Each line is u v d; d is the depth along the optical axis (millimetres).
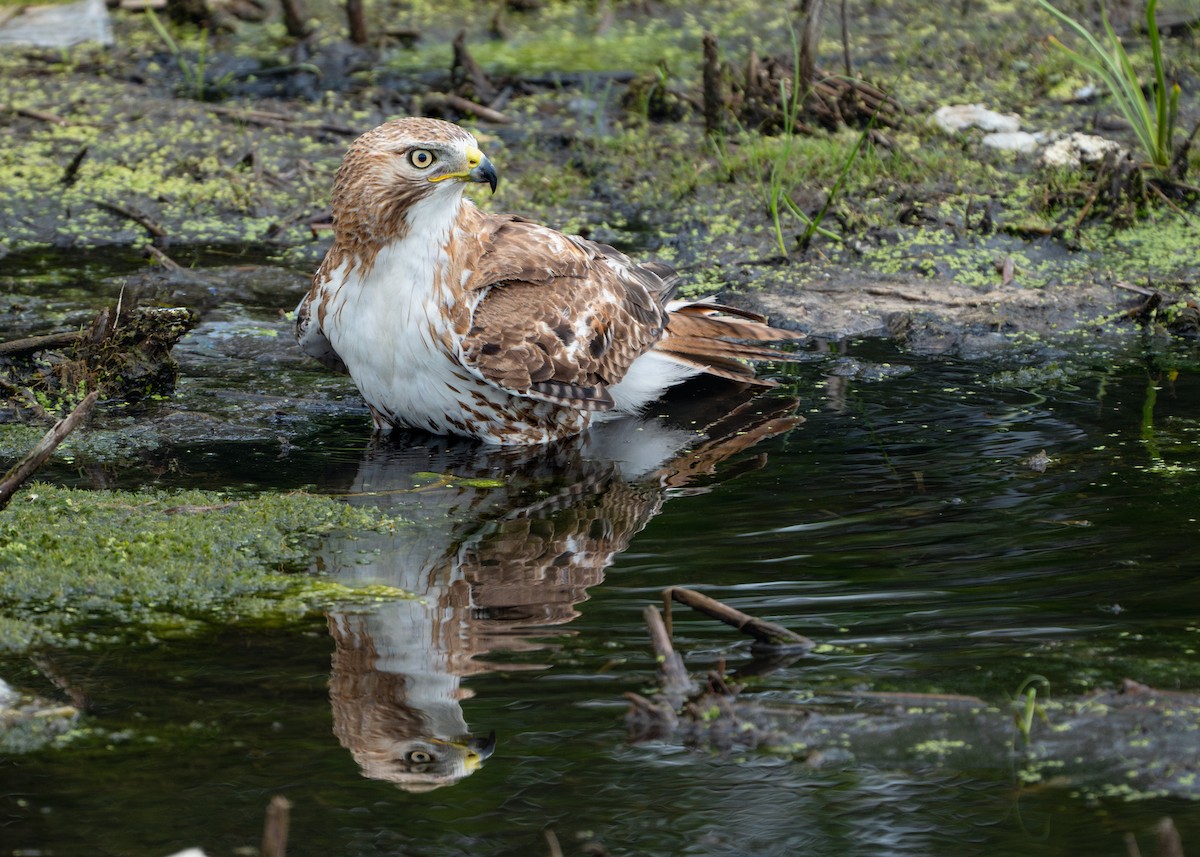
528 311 11547
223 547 9445
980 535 9500
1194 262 15500
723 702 7434
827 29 22578
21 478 9211
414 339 11234
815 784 6824
